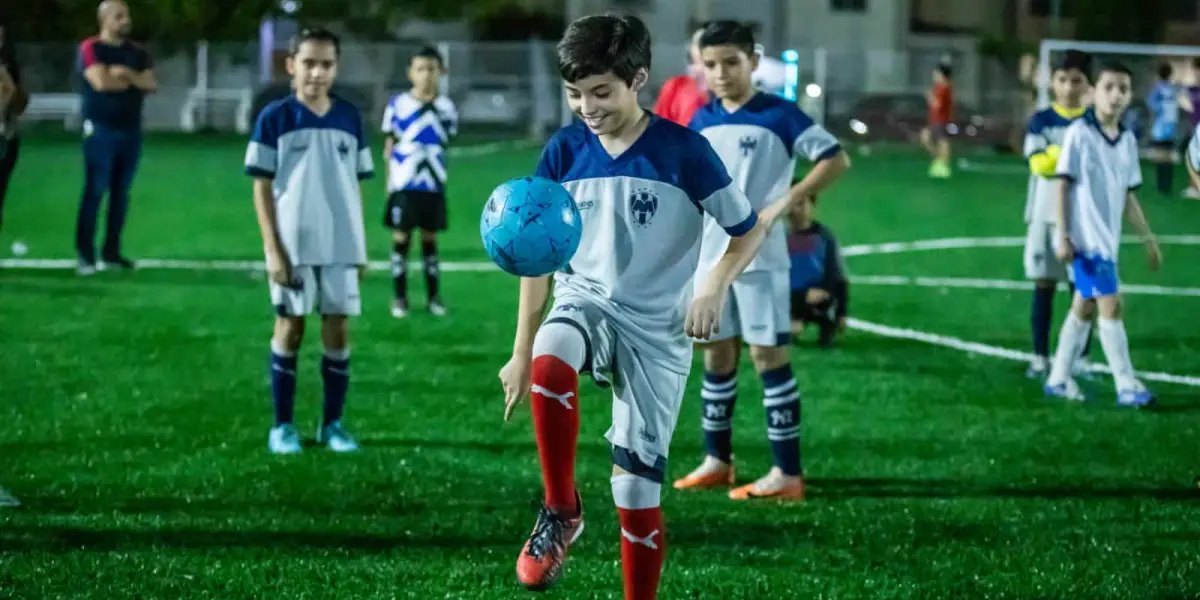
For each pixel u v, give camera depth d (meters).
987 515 5.37
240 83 33.34
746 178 5.37
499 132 33.12
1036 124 8.24
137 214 16.72
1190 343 9.56
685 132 3.75
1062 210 7.39
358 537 4.96
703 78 6.57
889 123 32.19
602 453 6.38
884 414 7.26
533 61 33.28
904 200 20.06
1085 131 7.36
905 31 41.03
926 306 11.05
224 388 7.62
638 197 3.71
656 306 3.74
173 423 6.79
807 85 33.81
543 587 3.57
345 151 6.06
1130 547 4.95
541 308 3.81
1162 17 38.31
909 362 8.73
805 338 9.56
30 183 19.55
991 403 7.55
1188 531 5.17
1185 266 13.73
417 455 6.26
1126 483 5.90
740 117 5.39
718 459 5.82
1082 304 7.62
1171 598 4.39
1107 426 7.01
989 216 18.12
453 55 33.31
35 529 4.96
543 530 3.56
